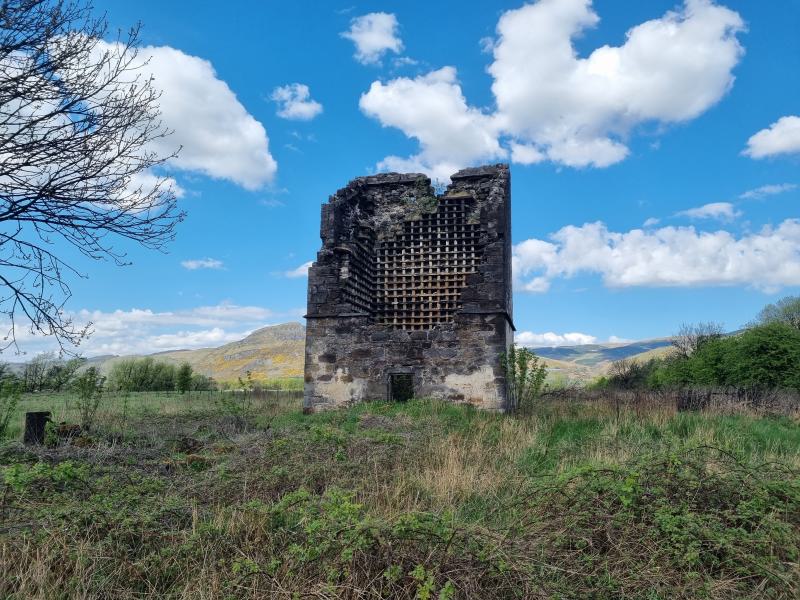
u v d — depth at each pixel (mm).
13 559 4402
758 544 4457
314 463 7824
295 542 4832
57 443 9875
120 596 4219
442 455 8922
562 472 6531
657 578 4242
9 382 12992
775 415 16000
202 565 4547
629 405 16688
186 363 36031
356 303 18641
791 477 6047
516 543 4520
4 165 7109
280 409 18781
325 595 3852
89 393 13031
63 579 4336
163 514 5520
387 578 3939
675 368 35438
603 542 4852
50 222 7602
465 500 6836
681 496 5391
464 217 19547
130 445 10352
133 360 41438
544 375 17297
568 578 4371
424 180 20156
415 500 6504
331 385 17797
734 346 26562
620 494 5164
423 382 17375
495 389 16938
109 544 4711
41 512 5137
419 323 19203
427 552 4207
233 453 9148
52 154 7328
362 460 8234
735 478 5621
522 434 11523
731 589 4133
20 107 7164
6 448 8445
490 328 17281
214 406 18906
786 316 51656
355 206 19562
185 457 9102
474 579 3959
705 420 13531
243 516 5484
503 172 19609
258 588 4105
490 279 17547
